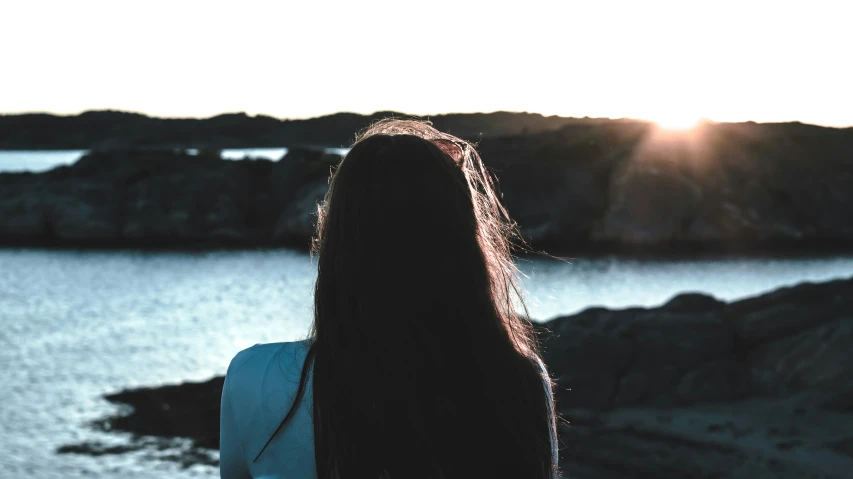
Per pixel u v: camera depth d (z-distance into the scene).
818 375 14.16
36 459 17.28
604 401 14.44
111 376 28.59
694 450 11.68
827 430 12.03
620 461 11.41
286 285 55.69
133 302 49.31
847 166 80.94
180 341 36.56
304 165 82.69
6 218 77.81
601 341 15.43
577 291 54.28
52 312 45.75
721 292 53.59
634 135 81.50
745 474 10.44
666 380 14.79
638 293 53.53
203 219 78.94
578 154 78.56
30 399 24.11
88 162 84.25
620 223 73.69
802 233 75.56
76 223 77.06
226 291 53.44
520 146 78.50
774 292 17.28
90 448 17.70
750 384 14.66
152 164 83.69
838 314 16.22
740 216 75.31
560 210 74.44
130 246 76.12
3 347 34.94
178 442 17.34
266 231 78.19
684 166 78.69
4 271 62.88
